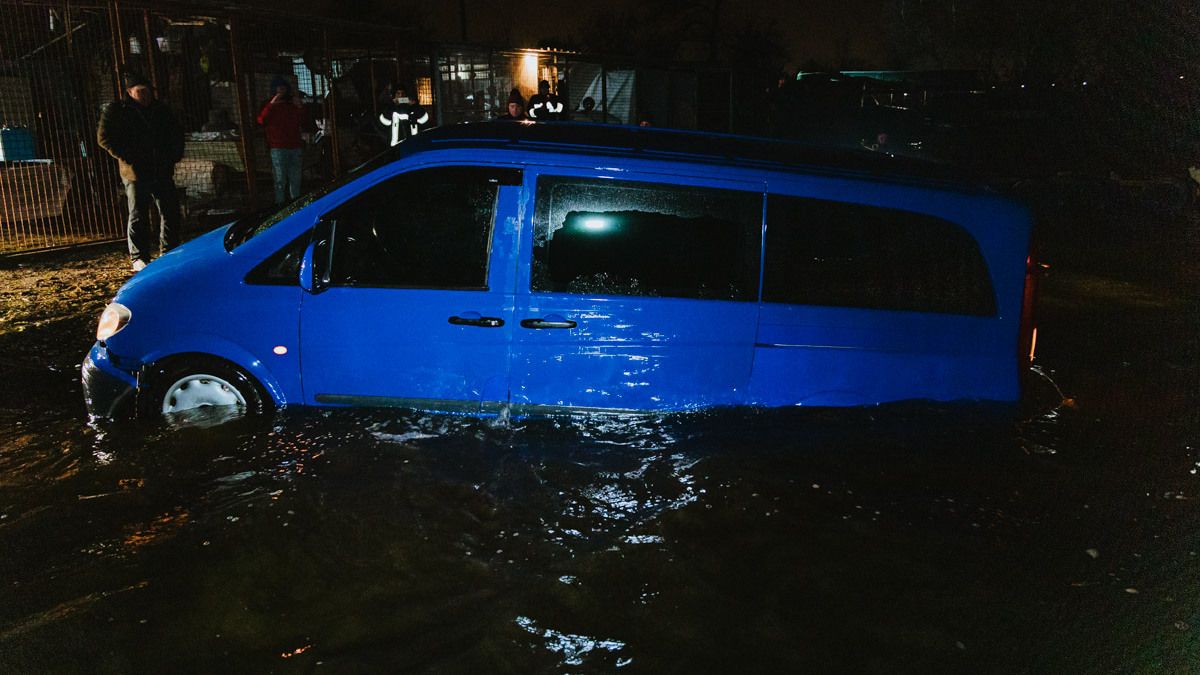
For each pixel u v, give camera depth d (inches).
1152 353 237.8
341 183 168.9
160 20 420.2
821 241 158.6
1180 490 149.9
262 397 164.9
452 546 128.9
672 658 105.8
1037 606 118.3
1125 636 112.3
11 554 125.8
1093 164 855.1
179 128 351.6
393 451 157.0
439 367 161.8
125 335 162.4
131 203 342.6
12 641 106.3
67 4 360.2
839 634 111.4
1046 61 1109.7
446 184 160.1
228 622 110.4
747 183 157.4
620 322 158.4
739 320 157.9
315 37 539.5
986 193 162.7
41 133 394.0
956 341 159.9
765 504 142.5
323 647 105.8
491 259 159.0
